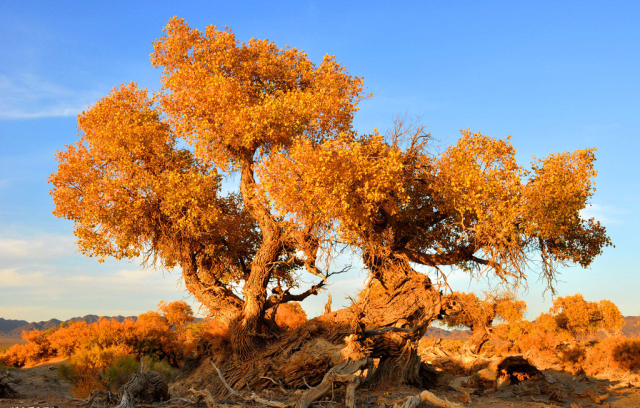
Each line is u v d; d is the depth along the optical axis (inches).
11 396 556.1
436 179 628.1
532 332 1595.7
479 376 691.4
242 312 677.3
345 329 644.7
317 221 585.9
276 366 612.7
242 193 683.4
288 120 593.9
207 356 736.3
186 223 653.9
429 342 1320.1
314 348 601.6
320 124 660.1
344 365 473.1
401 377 620.1
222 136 629.0
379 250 645.9
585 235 669.3
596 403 565.9
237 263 821.9
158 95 713.0
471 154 574.6
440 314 670.5
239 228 765.9
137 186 656.4
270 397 484.7
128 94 722.2
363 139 668.7
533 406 495.2
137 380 453.7
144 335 1174.3
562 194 540.4
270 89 694.5
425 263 692.7
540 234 557.9
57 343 1157.7
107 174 666.2
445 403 395.2
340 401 448.5
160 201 672.4
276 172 568.4
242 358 658.2
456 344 1423.5
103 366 779.4
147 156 689.6
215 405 404.2
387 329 563.2
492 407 483.5
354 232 579.2
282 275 764.6
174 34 673.6
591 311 1846.7
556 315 1951.3
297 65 707.4
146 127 660.1
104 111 686.5
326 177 533.0
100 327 1208.8
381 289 700.0
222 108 629.0
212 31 668.1
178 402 441.4
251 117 594.9
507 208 551.2
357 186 573.9
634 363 951.0
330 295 711.7
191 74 637.9
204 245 741.3
